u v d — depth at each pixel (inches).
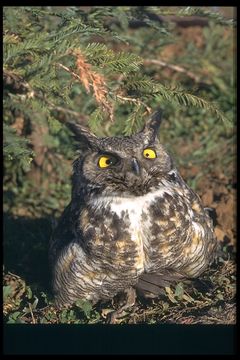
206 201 626.8
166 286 469.7
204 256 466.0
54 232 503.8
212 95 757.3
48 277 538.9
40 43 450.3
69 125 470.3
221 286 482.9
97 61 446.0
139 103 468.4
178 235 444.8
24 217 628.1
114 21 735.1
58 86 448.1
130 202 441.1
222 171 673.0
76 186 460.4
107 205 442.3
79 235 449.4
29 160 446.3
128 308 462.9
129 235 439.2
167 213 441.1
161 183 447.2
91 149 452.4
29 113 516.7
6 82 499.2
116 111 628.7
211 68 788.0
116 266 444.8
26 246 578.6
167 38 709.3
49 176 671.1
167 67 768.9
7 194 649.6
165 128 729.6
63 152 665.0
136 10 558.6
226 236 565.9
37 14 491.5
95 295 468.1
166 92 469.1
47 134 635.5
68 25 474.3
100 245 441.4
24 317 458.9
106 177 443.2
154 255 445.1
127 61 446.3
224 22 554.6
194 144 715.4
